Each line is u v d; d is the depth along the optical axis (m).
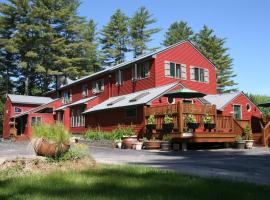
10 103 46.78
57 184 8.11
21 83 60.78
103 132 29.70
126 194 6.94
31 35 56.50
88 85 41.34
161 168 11.75
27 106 47.28
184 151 21.38
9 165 10.06
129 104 28.03
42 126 11.35
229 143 25.58
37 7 55.81
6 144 29.80
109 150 22.03
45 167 10.27
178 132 22.02
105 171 10.20
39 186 7.90
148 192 7.15
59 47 56.88
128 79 34.25
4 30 57.12
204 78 34.88
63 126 11.58
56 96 50.69
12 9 56.41
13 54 58.94
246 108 32.31
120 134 26.69
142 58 31.81
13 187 7.86
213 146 25.56
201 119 23.98
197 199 6.50
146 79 31.83
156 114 24.30
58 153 10.85
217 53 66.62
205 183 8.23
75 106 39.62
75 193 7.08
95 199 6.51
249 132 25.98
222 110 30.25
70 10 60.72
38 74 59.22
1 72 59.34
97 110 32.66
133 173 9.84
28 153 18.81
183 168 11.91
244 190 7.43
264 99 45.66
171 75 32.03
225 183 8.29
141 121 27.17
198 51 34.66
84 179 8.73
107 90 37.31
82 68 61.06
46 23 56.28
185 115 22.59
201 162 14.25
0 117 52.22
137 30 65.56
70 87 45.72
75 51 60.84
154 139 23.59
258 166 12.81
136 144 23.27
